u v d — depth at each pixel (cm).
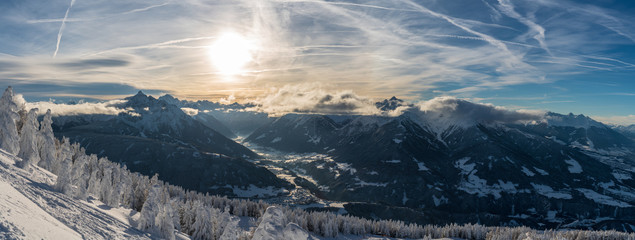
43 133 6500
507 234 16438
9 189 2925
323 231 14575
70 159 4597
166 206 4981
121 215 5200
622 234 17450
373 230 17825
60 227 2634
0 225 1952
